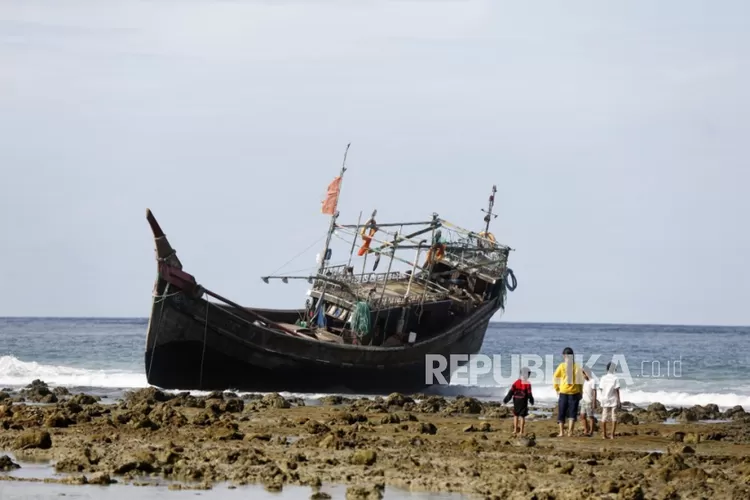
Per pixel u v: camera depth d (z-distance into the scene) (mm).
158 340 135750
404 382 152000
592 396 93688
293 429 93688
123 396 136500
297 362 140375
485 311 167750
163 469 70938
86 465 71375
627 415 110938
